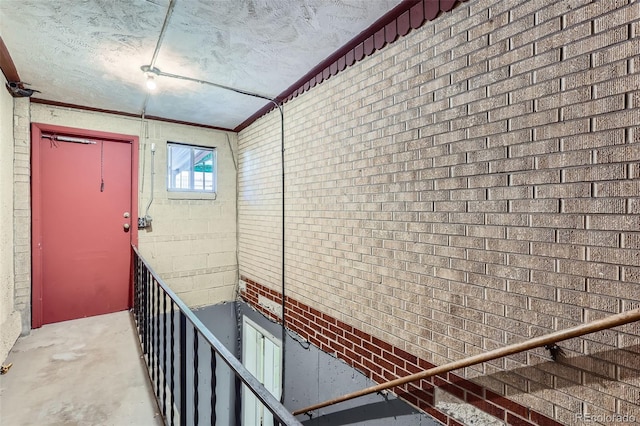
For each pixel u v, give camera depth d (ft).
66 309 10.69
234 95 10.41
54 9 5.81
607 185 3.88
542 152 4.44
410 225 6.31
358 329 7.55
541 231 4.47
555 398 4.35
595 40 3.94
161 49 7.41
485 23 5.04
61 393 6.34
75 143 10.90
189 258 13.15
